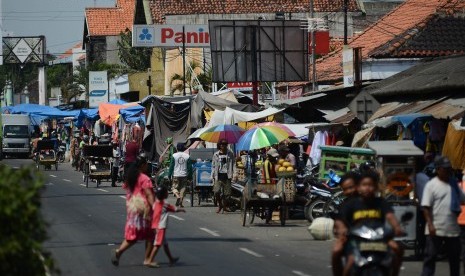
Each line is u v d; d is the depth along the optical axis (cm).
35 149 8388
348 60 5072
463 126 3130
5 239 1400
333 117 4806
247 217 3906
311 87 6412
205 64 8575
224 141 4150
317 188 3606
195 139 5138
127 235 2467
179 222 3728
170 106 6053
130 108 7169
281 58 6141
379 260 1720
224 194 4122
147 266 2481
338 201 3519
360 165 3409
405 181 2591
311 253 2803
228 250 2858
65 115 10406
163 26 8438
